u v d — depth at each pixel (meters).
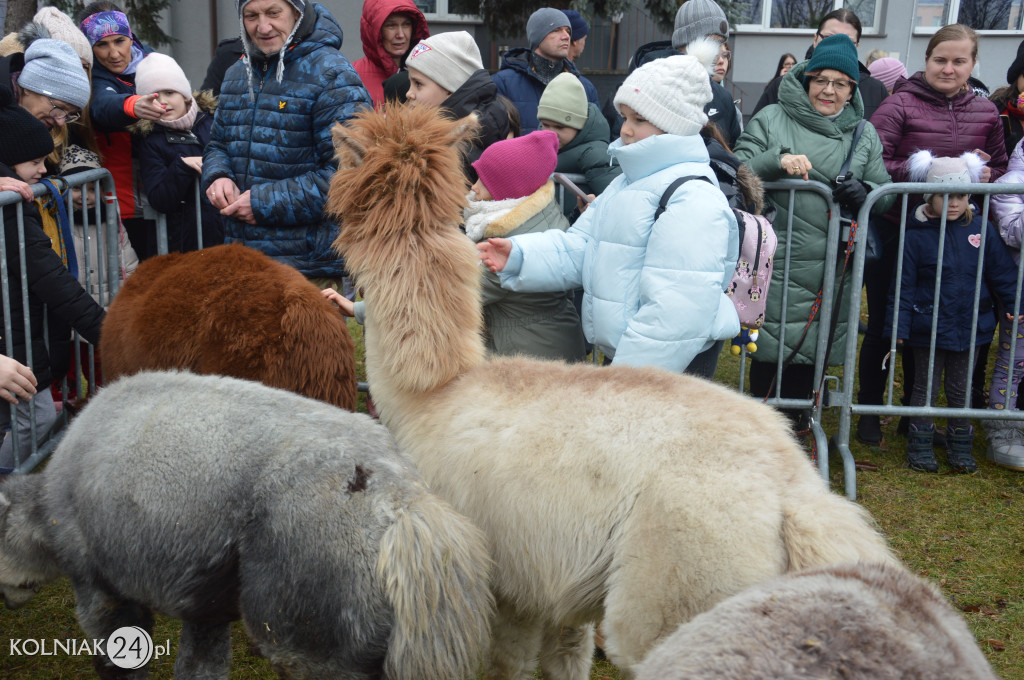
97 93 4.73
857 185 4.21
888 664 1.27
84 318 3.62
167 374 2.24
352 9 13.70
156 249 5.09
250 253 3.06
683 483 1.89
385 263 2.36
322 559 1.80
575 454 2.02
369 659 1.82
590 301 3.07
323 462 1.86
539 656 2.55
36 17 4.77
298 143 3.93
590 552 2.00
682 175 2.85
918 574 3.62
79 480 2.10
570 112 4.53
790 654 1.30
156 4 10.89
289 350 2.74
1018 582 3.56
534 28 5.54
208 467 1.93
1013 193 4.31
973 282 4.62
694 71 2.85
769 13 14.50
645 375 2.20
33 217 3.56
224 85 4.12
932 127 5.03
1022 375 4.70
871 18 14.39
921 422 4.74
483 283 3.25
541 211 3.32
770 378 4.75
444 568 1.82
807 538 1.83
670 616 1.88
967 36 4.88
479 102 4.26
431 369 2.31
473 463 2.13
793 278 4.44
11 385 3.11
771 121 4.60
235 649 3.12
